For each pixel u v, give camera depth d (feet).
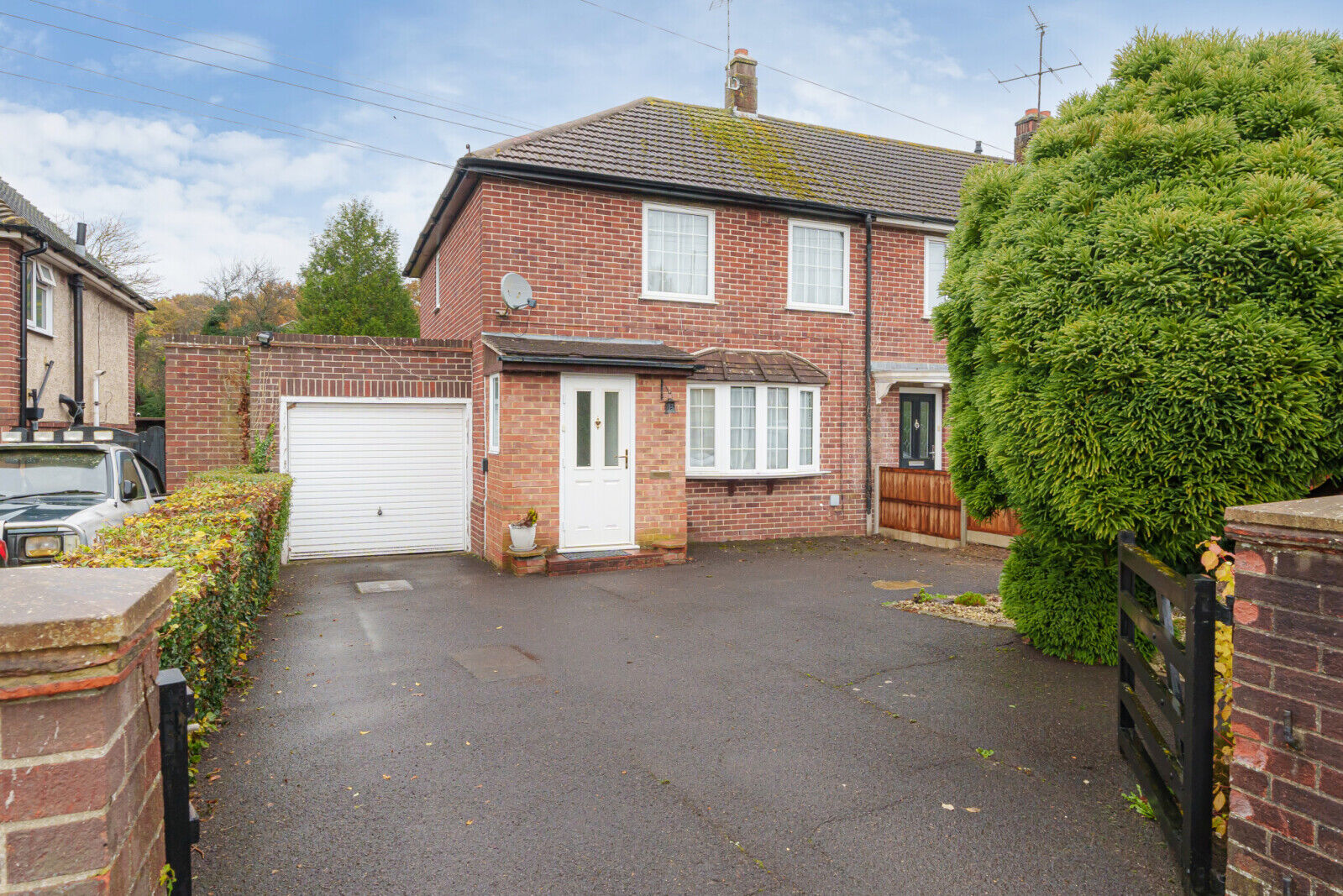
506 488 32.40
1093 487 15.76
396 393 38.06
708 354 40.04
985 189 21.31
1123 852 11.02
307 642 21.79
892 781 13.21
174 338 36.37
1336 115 15.88
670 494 34.88
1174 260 14.90
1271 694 8.41
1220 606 9.80
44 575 5.26
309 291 97.14
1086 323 15.58
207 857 10.75
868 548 39.17
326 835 11.39
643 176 37.96
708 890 10.10
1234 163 15.84
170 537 14.99
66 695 4.38
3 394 41.45
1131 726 14.28
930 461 46.39
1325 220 13.76
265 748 14.47
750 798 12.61
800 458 42.37
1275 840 8.36
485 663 19.83
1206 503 14.62
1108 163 17.29
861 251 44.01
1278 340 13.74
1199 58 17.52
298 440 36.83
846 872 10.51
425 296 53.42
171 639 10.36
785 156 45.44
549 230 36.37
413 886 10.14
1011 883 10.27
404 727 15.55
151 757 5.54
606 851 11.00
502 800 12.50
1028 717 16.06
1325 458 14.24
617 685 18.13
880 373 43.27
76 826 4.40
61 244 45.85
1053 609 19.98
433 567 33.88
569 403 33.22
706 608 25.90
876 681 18.39
